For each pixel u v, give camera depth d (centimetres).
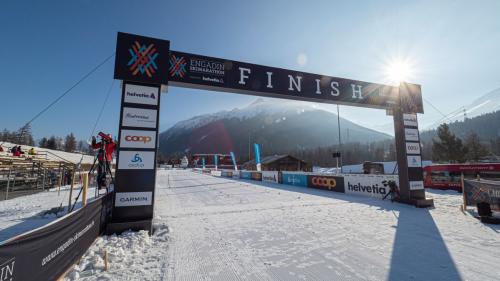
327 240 551
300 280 361
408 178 1021
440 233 599
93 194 1497
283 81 876
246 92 830
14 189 1923
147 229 603
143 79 658
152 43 682
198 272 387
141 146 641
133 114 645
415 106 1091
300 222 722
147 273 380
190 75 740
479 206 729
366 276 374
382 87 1057
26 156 1503
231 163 10069
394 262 426
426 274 380
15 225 726
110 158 739
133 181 622
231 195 1401
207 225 688
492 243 520
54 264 320
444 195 1277
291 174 2102
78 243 410
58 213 881
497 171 1275
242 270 395
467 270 393
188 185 2128
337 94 968
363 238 564
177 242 536
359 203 1075
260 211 894
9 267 222
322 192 1555
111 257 436
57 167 2175
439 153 3023
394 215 814
